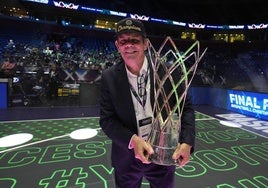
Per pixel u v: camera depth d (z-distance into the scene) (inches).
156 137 45.2
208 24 622.8
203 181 117.7
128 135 50.9
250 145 175.0
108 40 532.4
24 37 467.8
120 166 59.9
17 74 346.9
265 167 135.8
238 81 514.0
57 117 268.8
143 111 53.7
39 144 170.7
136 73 52.3
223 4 602.5
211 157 149.6
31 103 336.8
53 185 112.0
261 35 579.8
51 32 486.3
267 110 264.1
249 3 581.3
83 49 504.1
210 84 453.1
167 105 45.3
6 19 453.1
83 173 124.5
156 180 60.3
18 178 118.9
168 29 611.8
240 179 120.6
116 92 54.0
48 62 418.3
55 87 348.5
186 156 47.1
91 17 545.3
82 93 359.3
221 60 564.7
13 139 181.2
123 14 561.6
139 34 46.4
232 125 238.8
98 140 181.0
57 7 506.6
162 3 609.6
